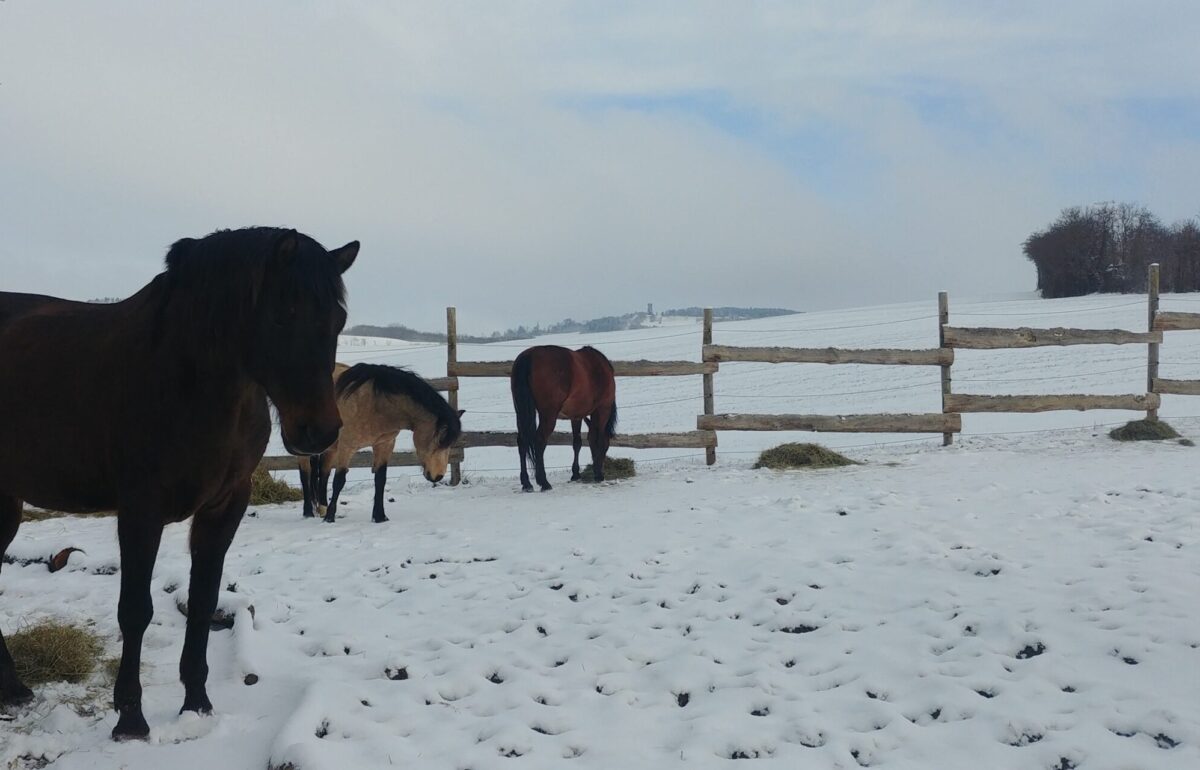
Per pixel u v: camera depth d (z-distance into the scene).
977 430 14.91
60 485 3.33
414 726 3.38
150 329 3.09
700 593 4.93
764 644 4.12
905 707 3.35
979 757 2.93
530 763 3.02
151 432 3.02
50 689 3.65
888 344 31.41
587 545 6.11
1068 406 11.16
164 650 4.25
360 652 4.27
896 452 10.89
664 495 8.41
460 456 10.46
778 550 5.66
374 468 7.81
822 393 21.12
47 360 3.29
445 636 4.42
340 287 2.99
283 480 9.62
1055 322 34.84
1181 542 5.19
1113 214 65.56
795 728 3.20
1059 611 4.09
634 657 4.04
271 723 3.38
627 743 3.17
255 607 4.87
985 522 6.11
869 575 4.97
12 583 5.41
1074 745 2.89
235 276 2.95
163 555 6.27
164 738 3.22
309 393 2.88
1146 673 3.38
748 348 10.93
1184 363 21.84
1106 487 7.17
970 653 3.76
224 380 3.00
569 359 9.58
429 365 30.69
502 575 5.55
